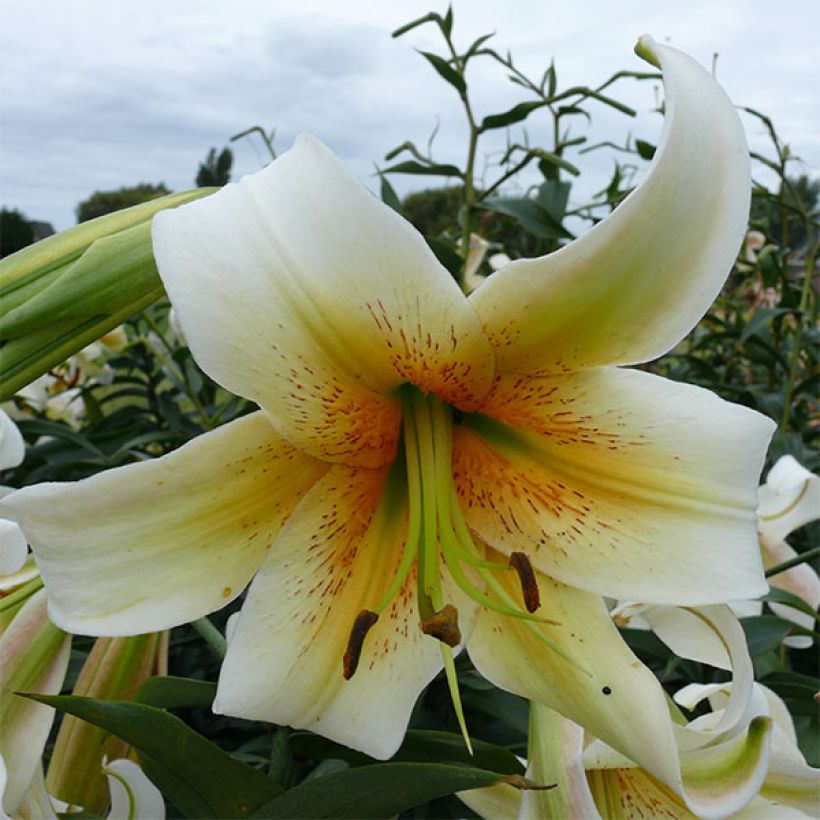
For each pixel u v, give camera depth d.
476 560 0.27
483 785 0.25
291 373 0.23
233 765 0.27
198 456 0.23
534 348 0.26
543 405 0.28
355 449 0.27
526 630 0.28
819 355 0.95
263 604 0.25
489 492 0.29
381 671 0.27
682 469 0.26
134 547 0.23
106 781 0.32
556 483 0.28
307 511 0.27
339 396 0.25
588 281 0.24
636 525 0.27
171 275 0.21
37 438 0.85
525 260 0.24
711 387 0.89
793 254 1.15
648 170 0.22
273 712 0.25
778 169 0.87
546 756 0.27
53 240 0.28
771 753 0.27
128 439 0.75
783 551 0.49
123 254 0.28
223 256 0.22
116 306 0.28
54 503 0.22
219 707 0.24
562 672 0.27
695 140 0.22
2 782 0.24
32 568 0.31
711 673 0.51
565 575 0.27
